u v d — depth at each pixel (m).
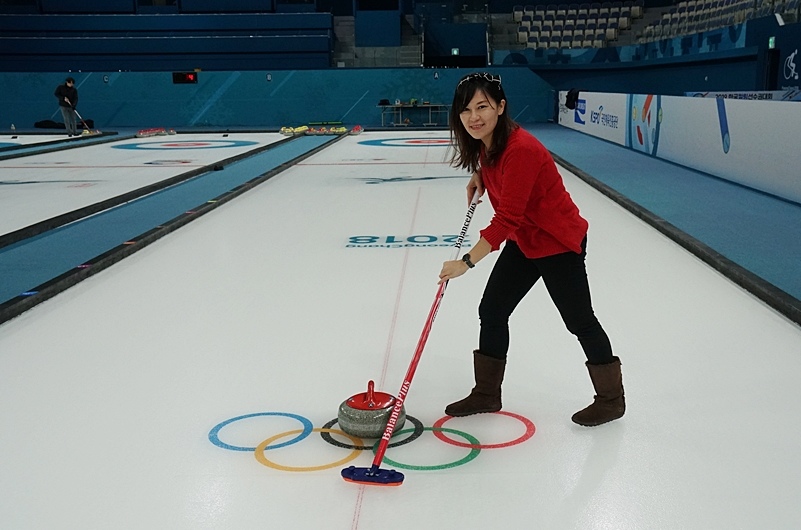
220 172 12.16
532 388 3.51
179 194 9.84
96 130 23.31
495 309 3.12
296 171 12.19
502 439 3.00
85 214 8.23
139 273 5.72
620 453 2.87
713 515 2.45
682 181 10.05
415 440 3.01
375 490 2.62
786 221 7.22
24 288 5.50
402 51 26.00
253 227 7.45
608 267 5.68
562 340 4.14
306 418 3.23
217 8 26.30
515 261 3.09
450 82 24.81
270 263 5.98
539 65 24.72
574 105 20.61
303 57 25.72
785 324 4.36
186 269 5.84
